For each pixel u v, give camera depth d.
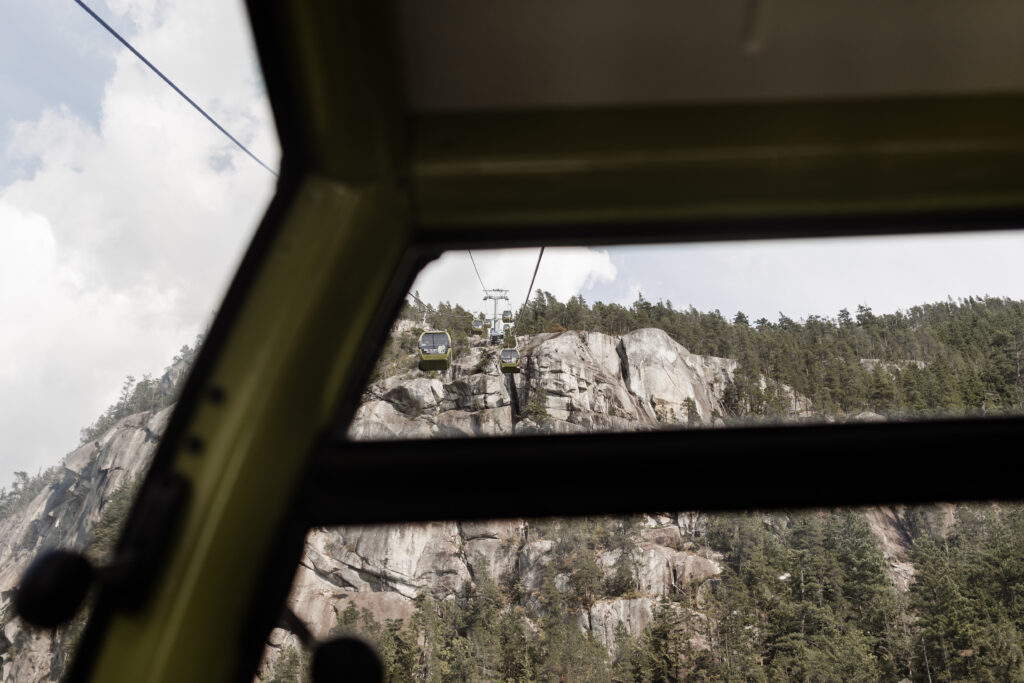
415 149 0.96
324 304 0.89
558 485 0.96
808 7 0.91
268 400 0.84
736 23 0.92
